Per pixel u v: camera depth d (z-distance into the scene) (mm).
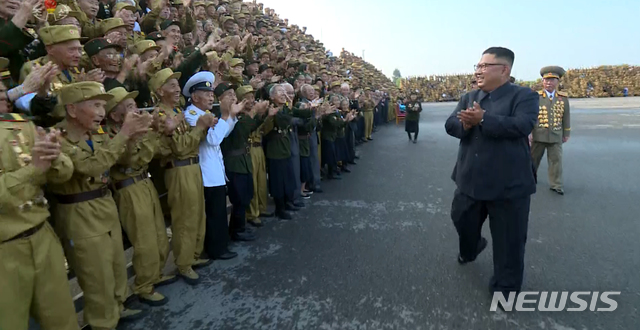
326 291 3461
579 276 3641
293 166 5609
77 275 2680
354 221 5312
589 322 2955
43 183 2189
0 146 2027
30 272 2180
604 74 44156
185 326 2984
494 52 3234
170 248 4328
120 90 2986
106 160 2568
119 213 3127
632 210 5500
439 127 17938
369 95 13414
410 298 3326
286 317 3074
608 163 8727
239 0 11273
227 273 3830
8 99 2193
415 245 4453
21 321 2166
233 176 4488
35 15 2943
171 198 3582
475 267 3885
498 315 3064
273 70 7578
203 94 3760
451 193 6676
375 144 13000
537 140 6449
